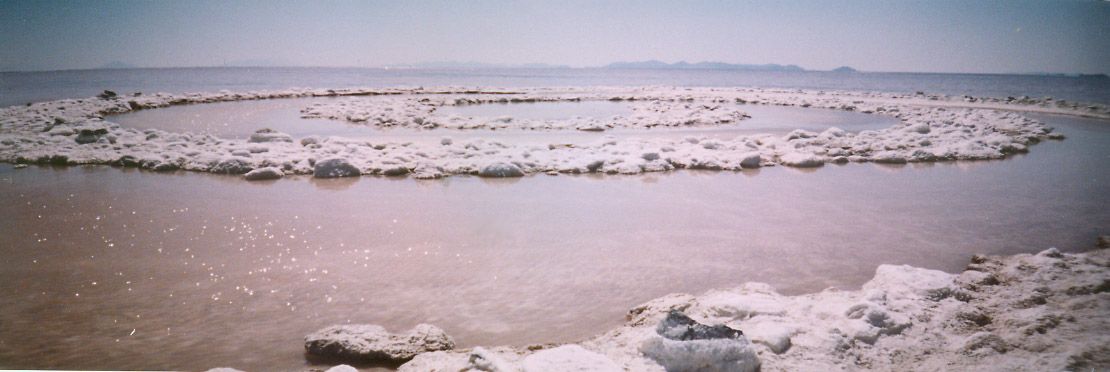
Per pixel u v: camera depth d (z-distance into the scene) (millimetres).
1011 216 5617
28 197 6102
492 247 4551
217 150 9031
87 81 41938
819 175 7855
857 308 3111
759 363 2609
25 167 7984
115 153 8781
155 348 2891
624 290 3729
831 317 3137
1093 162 8914
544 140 10945
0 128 11383
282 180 7230
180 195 6293
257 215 5457
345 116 14711
